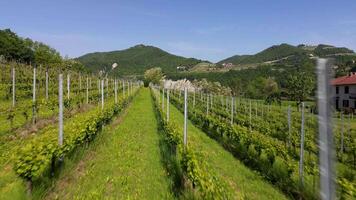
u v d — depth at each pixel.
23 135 14.74
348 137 20.61
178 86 65.62
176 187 9.46
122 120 24.88
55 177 9.29
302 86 61.25
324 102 2.12
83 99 28.28
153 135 18.23
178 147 11.65
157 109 29.11
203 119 23.39
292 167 10.43
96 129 14.93
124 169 11.18
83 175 10.46
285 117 31.02
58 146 9.55
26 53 79.44
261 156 13.01
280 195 9.79
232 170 12.13
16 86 27.56
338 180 8.15
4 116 16.70
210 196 7.10
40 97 25.91
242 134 14.95
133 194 8.92
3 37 76.00
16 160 7.77
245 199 9.12
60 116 10.15
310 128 23.02
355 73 66.81
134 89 56.38
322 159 2.11
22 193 7.31
